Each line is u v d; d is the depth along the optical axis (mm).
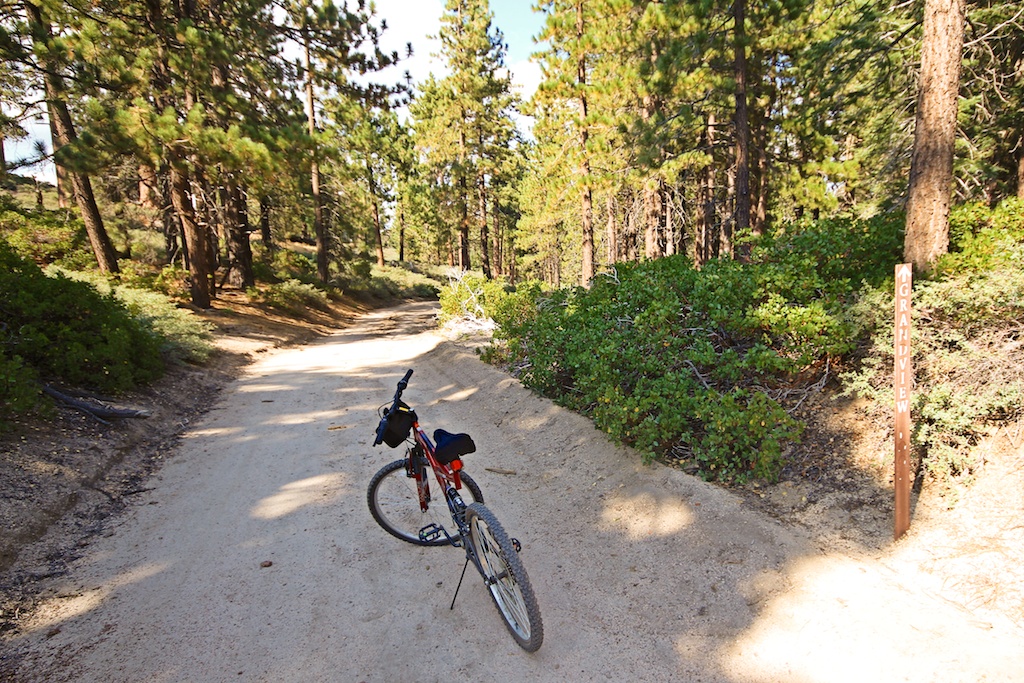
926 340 4879
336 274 37375
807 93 14953
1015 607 3232
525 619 3314
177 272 19719
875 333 5574
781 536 4074
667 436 5371
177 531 4980
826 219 8008
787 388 6043
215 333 15734
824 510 4328
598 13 16125
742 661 3184
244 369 13180
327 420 8641
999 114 12992
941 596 3449
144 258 23953
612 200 30016
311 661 3367
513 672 3236
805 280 6301
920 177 6145
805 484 4664
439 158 42344
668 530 4445
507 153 41781
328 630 3650
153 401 8742
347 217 36000
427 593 4031
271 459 6848
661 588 3881
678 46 13500
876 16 10453
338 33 18781
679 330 6785
